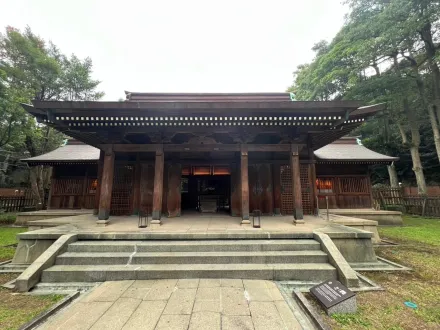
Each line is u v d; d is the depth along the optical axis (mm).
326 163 13820
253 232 6145
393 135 22562
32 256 5801
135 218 9164
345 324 3135
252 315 3279
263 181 10305
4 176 23156
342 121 7023
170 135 8109
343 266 4656
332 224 7516
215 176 12664
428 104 16188
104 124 7500
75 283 4617
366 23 15422
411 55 17062
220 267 4871
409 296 4027
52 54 21688
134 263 5109
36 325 3070
